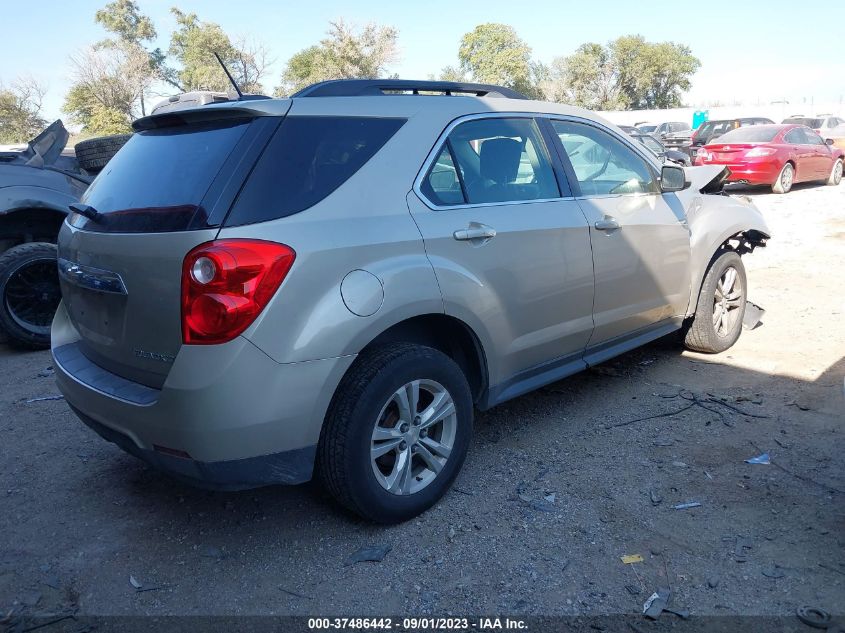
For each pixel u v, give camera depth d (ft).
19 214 20.20
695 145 74.43
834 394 14.12
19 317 19.45
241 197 8.63
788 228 35.19
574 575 8.89
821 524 9.71
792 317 19.76
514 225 11.14
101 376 9.70
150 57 185.16
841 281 23.66
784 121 95.81
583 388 15.21
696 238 15.43
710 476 11.18
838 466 11.30
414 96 10.85
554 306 11.94
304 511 10.67
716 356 16.90
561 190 12.41
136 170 9.98
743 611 8.13
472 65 195.62
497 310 10.89
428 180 10.35
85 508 10.98
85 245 9.82
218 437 8.34
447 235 10.18
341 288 8.91
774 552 9.15
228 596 8.79
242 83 164.04
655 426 13.12
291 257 8.52
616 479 11.22
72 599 8.82
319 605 8.57
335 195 9.30
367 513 9.66
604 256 12.79
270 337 8.39
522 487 11.09
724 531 9.67
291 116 9.39
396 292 9.39
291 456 8.86
